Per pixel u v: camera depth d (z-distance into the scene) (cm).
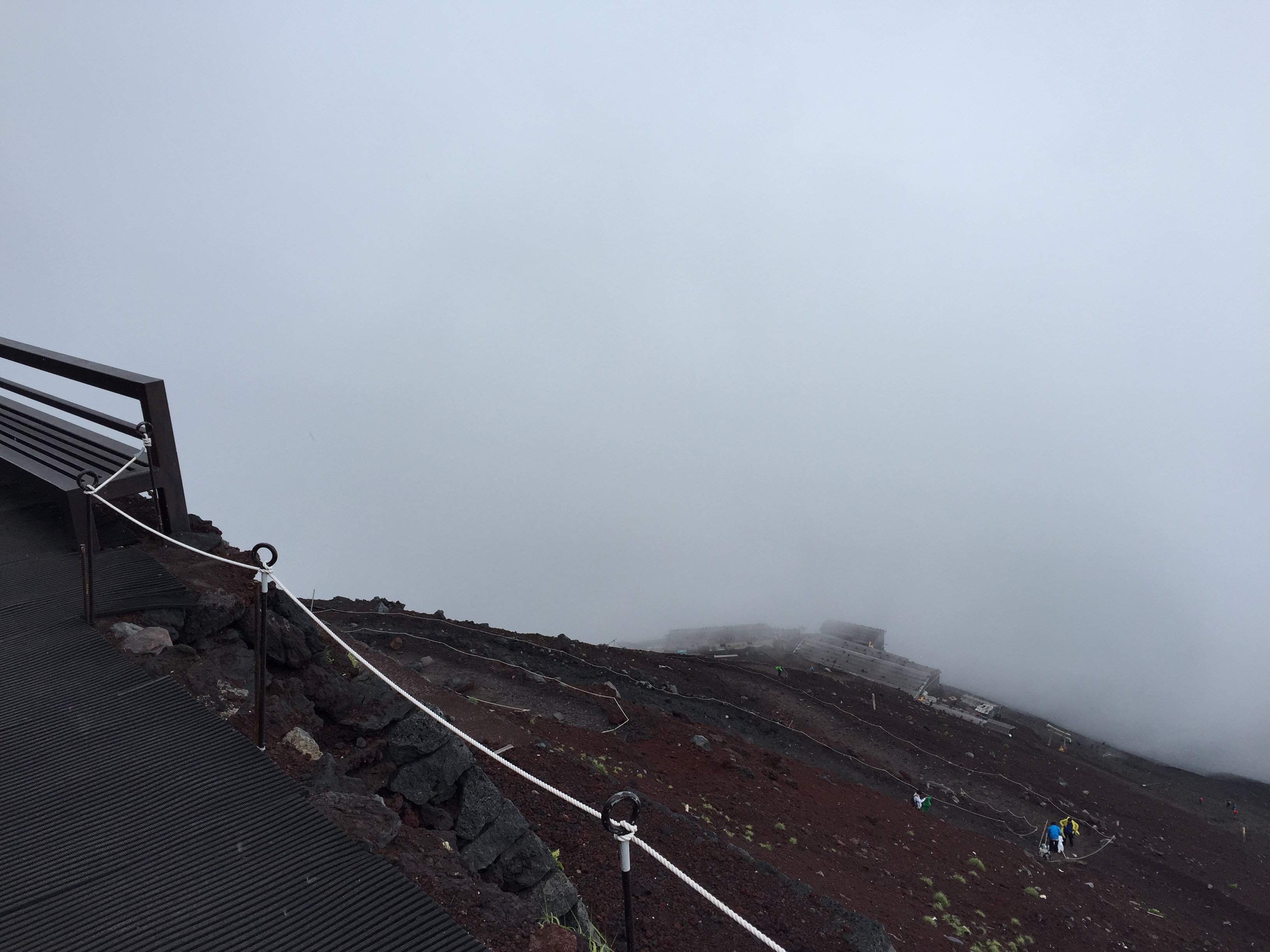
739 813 1355
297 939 303
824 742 2517
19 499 811
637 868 770
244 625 619
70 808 366
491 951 338
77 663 493
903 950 1022
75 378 817
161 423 718
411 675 1157
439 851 425
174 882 327
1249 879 2719
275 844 360
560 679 1870
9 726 423
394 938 310
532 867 612
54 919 301
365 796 422
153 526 771
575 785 970
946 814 2219
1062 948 1350
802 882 973
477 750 877
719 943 702
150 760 410
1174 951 1608
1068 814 2758
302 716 579
